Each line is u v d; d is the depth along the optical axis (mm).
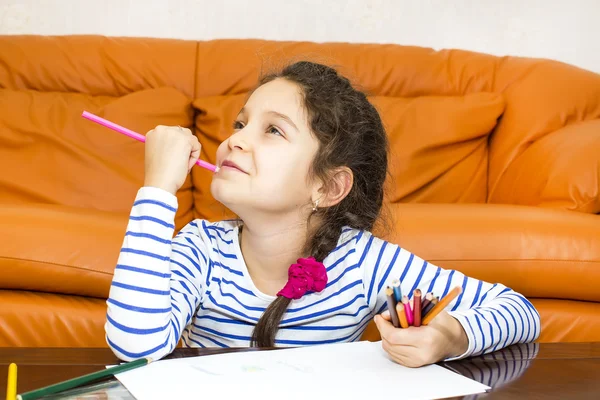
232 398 618
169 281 875
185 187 1934
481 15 2379
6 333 1361
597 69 2367
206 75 2109
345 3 2354
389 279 1029
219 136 1949
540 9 2371
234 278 1025
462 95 2166
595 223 1538
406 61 2180
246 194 948
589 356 831
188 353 804
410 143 1992
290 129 977
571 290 1483
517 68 2164
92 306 1428
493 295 980
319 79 1052
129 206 1858
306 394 638
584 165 1715
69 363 728
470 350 801
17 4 2250
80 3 2275
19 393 621
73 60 2086
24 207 1521
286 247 1014
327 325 1020
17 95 1973
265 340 970
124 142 1908
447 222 1509
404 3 2367
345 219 1060
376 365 747
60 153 1870
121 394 625
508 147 2020
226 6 2322
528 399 650
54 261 1396
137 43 2150
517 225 1505
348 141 1044
